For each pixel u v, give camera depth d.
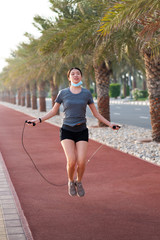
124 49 12.24
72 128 5.17
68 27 12.04
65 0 13.44
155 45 9.73
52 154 10.48
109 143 11.91
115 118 24.22
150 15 7.92
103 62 16.88
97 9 12.12
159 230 4.55
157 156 9.41
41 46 11.91
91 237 4.38
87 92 5.23
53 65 19.39
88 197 6.05
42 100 34.84
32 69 23.39
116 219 4.98
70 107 5.14
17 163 9.27
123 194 6.18
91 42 12.58
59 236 4.43
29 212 5.36
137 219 4.96
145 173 7.67
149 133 14.52
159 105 11.65
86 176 7.53
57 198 6.05
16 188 6.76
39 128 18.42
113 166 8.45
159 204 5.59
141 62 15.45
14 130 17.97
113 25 7.39
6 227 4.68
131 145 11.31
